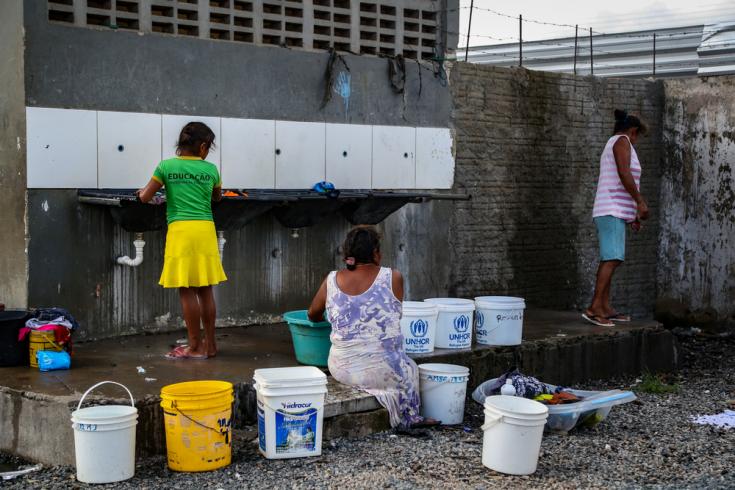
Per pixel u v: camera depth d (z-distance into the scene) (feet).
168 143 25.36
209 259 21.97
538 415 17.58
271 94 27.35
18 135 23.24
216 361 22.30
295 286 28.63
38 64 23.07
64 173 23.63
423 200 29.86
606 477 17.84
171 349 23.65
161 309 25.96
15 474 17.34
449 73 31.60
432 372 21.07
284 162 27.68
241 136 26.73
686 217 37.81
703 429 21.93
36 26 22.98
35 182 23.18
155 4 25.07
